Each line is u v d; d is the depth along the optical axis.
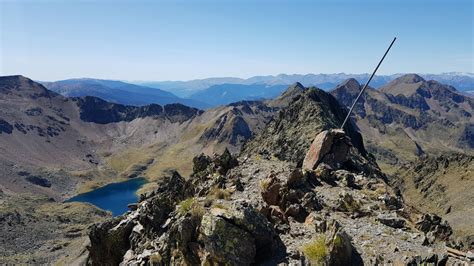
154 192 43.72
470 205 171.50
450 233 29.64
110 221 35.97
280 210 30.09
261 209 29.08
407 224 29.16
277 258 24.11
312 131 158.62
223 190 34.31
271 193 32.41
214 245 23.67
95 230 35.41
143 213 33.78
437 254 23.52
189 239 25.59
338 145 45.84
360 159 62.69
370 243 25.88
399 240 26.20
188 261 24.94
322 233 25.97
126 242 33.91
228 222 24.48
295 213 30.22
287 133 170.25
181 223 25.81
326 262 22.92
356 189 36.62
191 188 38.31
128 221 34.88
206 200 31.09
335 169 43.03
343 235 23.92
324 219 28.84
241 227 24.52
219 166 44.53
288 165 45.81
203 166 48.50
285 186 33.09
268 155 59.62
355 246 25.58
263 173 41.09
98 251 34.69
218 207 27.09
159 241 28.78
